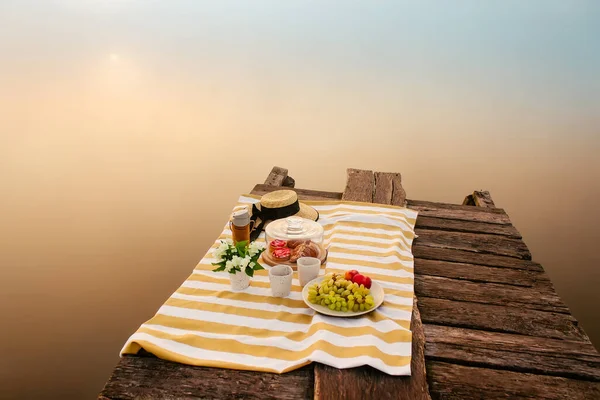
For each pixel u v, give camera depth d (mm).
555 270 4352
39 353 3926
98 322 4078
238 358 1606
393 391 1454
